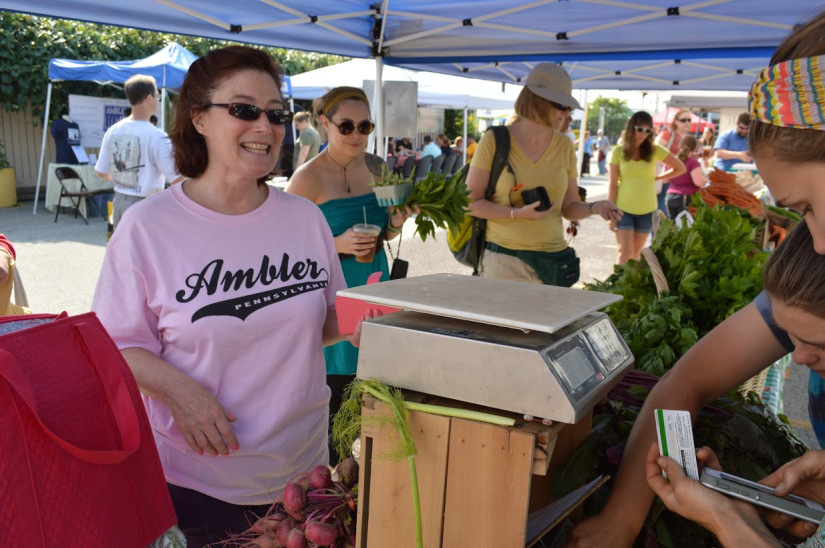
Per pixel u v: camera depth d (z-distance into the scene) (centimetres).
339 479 136
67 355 113
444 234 1077
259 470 179
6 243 230
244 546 136
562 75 364
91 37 1434
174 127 179
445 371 109
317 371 189
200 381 173
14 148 1393
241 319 174
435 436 109
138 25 388
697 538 134
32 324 123
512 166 377
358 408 118
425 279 142
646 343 215
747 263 261
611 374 120
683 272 258
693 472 112
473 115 2855
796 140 84
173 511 126
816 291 103
